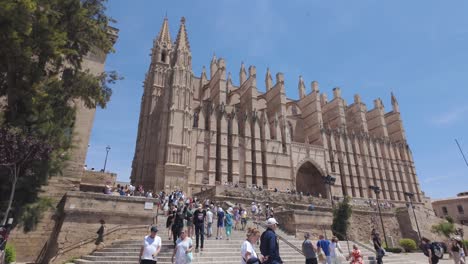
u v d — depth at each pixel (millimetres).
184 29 51562
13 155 11500
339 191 58188
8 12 11094
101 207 16656
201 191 40344
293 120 65562
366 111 76875
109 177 26469
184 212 16406
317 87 65062
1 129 11531
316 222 23438
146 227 17391
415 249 35562
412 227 44688
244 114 54500
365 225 43000
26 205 13141
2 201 12570
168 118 44219
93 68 23875
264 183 51500
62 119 14555
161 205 26703
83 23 15555
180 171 40969
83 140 21391
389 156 69500
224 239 17281
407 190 68875
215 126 49719
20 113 13289
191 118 45875
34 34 12711
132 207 17453
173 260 9430
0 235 10750
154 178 45531
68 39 15188
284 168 53406
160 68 55312
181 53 48562
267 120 55344
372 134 73812
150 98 53562
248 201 35094
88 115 22219
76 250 15117
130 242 16062
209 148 47781
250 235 7516
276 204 36875
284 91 59438
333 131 63438
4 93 13719
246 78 64375
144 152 48375
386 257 19906
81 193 16422
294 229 22281
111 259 13844
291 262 15469
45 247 16750
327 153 59781
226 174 47125
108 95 16484
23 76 13383
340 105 67062
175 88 45344
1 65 12797
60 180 19609
